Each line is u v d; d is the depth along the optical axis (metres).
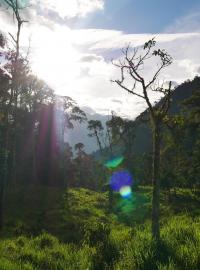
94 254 16.95
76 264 16.73
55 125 72.81
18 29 35.75
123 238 19.94
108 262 16.17
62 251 19.53
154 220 18.66
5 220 36.56
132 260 14.52
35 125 73.12
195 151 56.62
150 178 70.19
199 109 50.06
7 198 50.19
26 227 32.94
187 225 20.39
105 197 61.22
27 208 45.25
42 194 54.84
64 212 43.19
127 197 57.66
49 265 16.91
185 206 47.38
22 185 62.25
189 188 63.78
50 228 33.97
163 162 57.56
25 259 17.34
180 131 52.28
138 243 16.48
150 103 20.27
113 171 69.75
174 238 17.14
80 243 24.28
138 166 70.75
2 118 39.94
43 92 67.50
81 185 106.56
